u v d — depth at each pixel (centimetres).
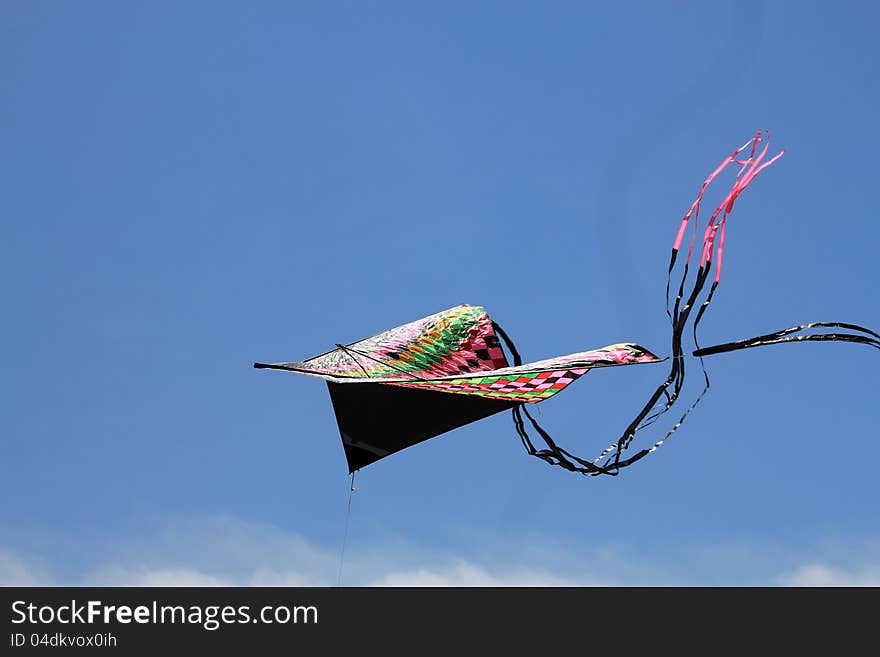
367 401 1805
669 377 1269
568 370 1452
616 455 1344
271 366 1488
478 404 1759
